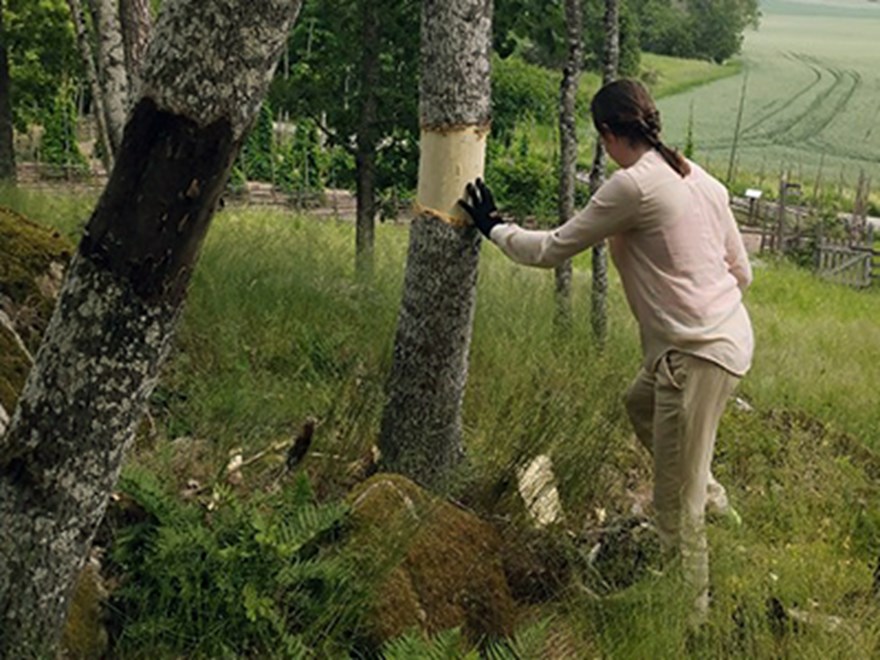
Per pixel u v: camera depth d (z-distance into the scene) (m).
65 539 3.25
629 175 4.45
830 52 173.12
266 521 4.19
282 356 6.67
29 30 26.31
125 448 3.27
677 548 4.66
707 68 132.12
